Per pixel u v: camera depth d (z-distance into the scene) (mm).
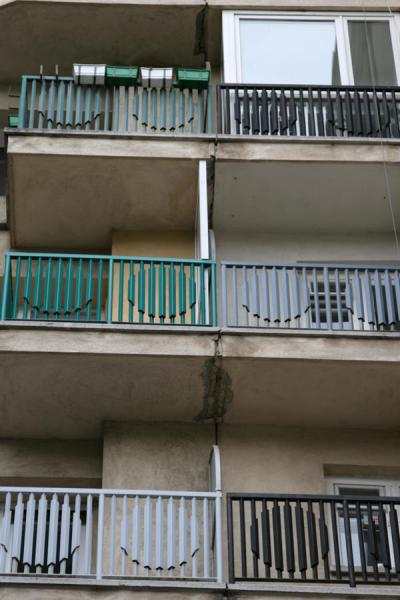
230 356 13445
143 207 15828
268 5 17172
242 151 15211
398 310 14086
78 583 11656
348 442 14500
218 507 12367
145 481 14016
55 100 16188
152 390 14000
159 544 12289
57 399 14156
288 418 14469
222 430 14484
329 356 13484
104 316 15984
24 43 17812
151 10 17250
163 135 15227
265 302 14031
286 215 15992
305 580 11859
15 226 16125
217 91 15914
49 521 13031
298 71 16750
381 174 15352
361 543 12180
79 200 15672
